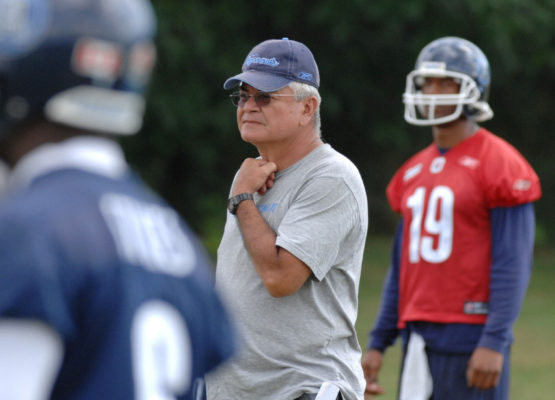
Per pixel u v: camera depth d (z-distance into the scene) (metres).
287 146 13.50
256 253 12.78
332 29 53.28
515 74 61.41
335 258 13.06
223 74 51.25
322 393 12.59
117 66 6.10
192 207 56.09
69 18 5.96
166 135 51.84
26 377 5.41
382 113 58.56
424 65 16.92
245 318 13.05
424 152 17.48
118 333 5.65
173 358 5.96
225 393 13.12
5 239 5.50
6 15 5.90
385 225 64.19
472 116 16.72
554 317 39.47
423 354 16.66
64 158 6.03
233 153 56.03
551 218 65.88
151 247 6.04
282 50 13.45
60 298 5.48
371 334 18.17
